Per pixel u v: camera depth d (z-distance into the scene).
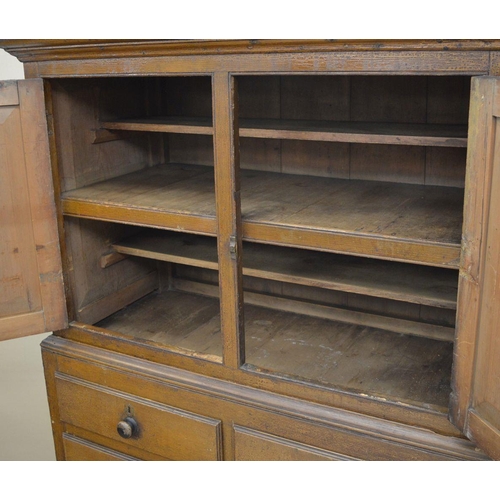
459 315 1.58
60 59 2.08
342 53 1.64
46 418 3.41
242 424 2.06
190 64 1.86
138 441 2.31
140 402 2.24
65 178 2.33
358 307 2.58
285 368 2.23
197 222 2.02
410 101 2.28
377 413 1.85
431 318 2.45
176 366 2.17
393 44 1.55
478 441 1.56
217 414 2.10
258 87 2.54
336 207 2.07
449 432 1.76
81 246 2.44
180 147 2.82
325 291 2.63
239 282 1.98
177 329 2.55
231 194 1.89
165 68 1.90
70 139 2.33
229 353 2.05
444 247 1.69
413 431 1.79
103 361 2.29
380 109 2.34
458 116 2.21
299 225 1.89
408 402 1.82
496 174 1.41
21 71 3.36
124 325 2.58
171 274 2.95
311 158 2.52
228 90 1.81
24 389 3.57
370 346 2.39
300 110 2.48
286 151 2.56
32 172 2.14
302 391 1.95
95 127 2.43
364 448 1.86
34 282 2.23
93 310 2.54
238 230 1.94
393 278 2.17
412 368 2.22
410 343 2.40
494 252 1.44
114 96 2.50
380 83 2.32
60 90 2.27
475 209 1.48
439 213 1.97
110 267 2.62
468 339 1.56
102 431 2.39
